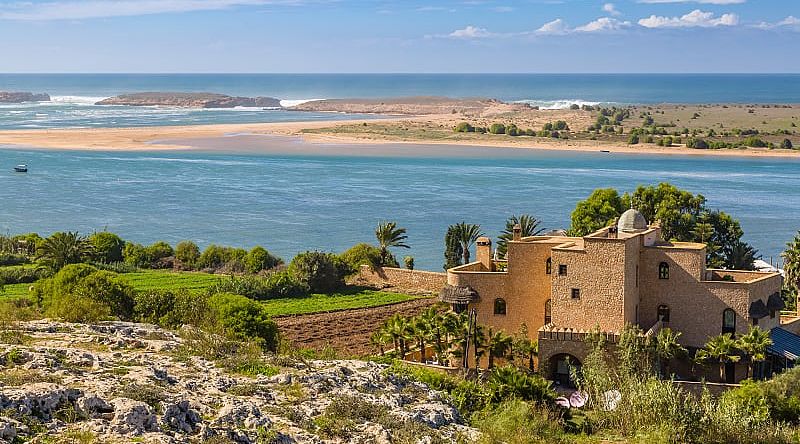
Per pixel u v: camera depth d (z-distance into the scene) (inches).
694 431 2053.4
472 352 2974.9
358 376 1846.7
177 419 1365.7
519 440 1791.3
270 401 1577.3
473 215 7017.7
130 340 1875.0
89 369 1582.2
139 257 5206.7
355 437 1470.2
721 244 4402.1
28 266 4904.0
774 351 2876.5
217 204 7672.2
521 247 3134.8
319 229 6560.0
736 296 2935.5
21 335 1813.5
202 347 1889.8
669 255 3006.9
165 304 2827.3
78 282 2940.5
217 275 4926.2
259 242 6127.0
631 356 2635.3
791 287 3966.5
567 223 6589.6
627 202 4530.0
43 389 1354.6
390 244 4891.7
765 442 2059.5
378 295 4451.3
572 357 2844.5
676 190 4539.9
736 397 2394.2
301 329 3715.6
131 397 1389.0
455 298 3159.5
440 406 1769.2
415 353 3102.9
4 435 1202.6
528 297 3137.3
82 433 1250.6
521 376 2279.8
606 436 2047.2
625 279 2869.1
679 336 2962.6
